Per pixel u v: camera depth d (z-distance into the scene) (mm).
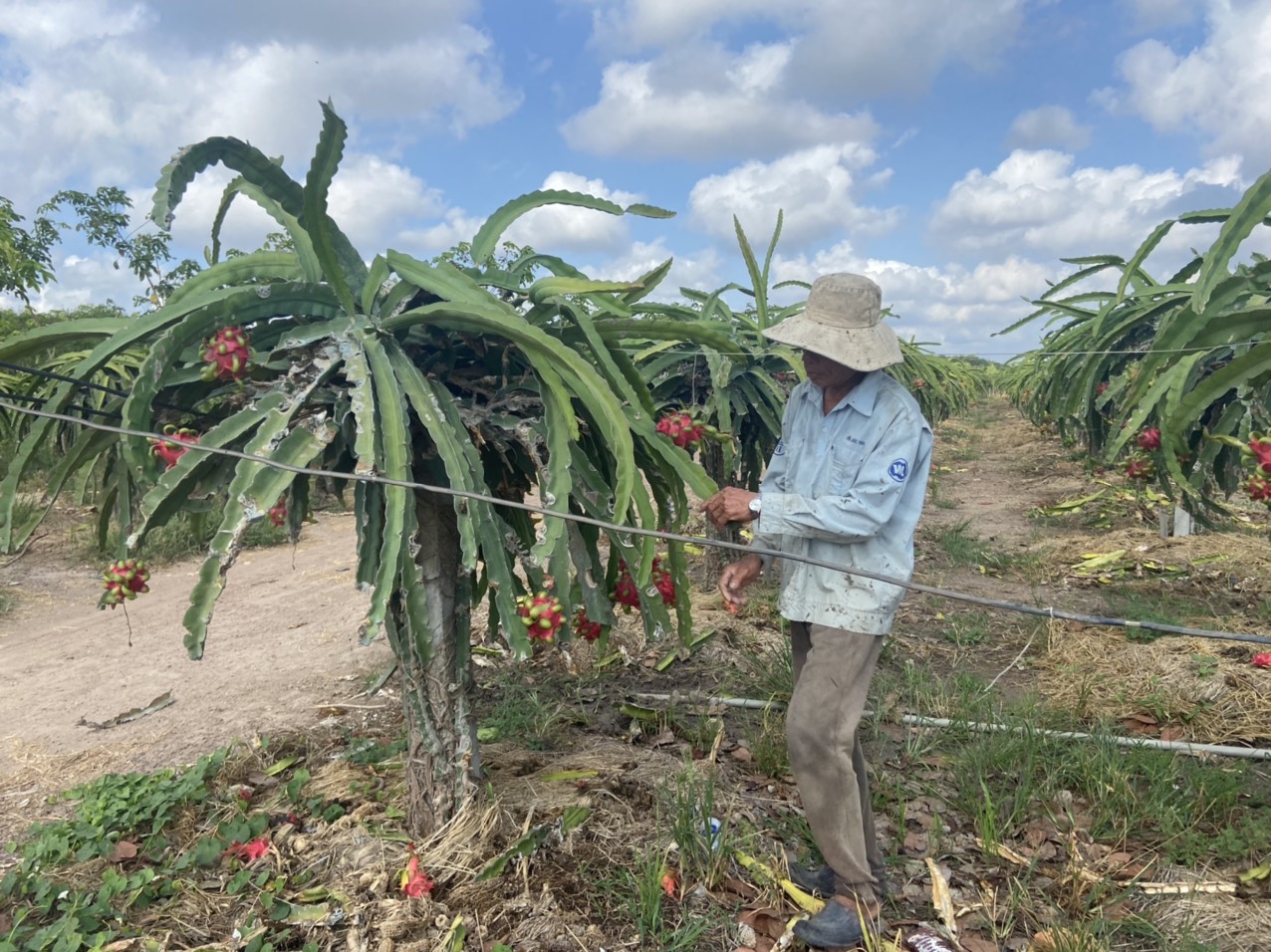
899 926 2090
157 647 4555
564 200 2252
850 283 1918
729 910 2104
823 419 2043
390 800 2600
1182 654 3654
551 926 1986
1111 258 4691
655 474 2361
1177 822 2457
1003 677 3801
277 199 2049
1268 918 2059
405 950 1914
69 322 1959
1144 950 2008
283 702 3631
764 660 3826
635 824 2395
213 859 2334
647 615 2184
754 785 2762
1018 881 2227
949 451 14359
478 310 1845
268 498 1646
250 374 1943
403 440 1798
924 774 2852
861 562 1939
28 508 7848
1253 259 3826
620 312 2229
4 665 4441
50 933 2002
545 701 3477
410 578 1854
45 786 2975
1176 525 6340
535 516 3441
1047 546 6445
